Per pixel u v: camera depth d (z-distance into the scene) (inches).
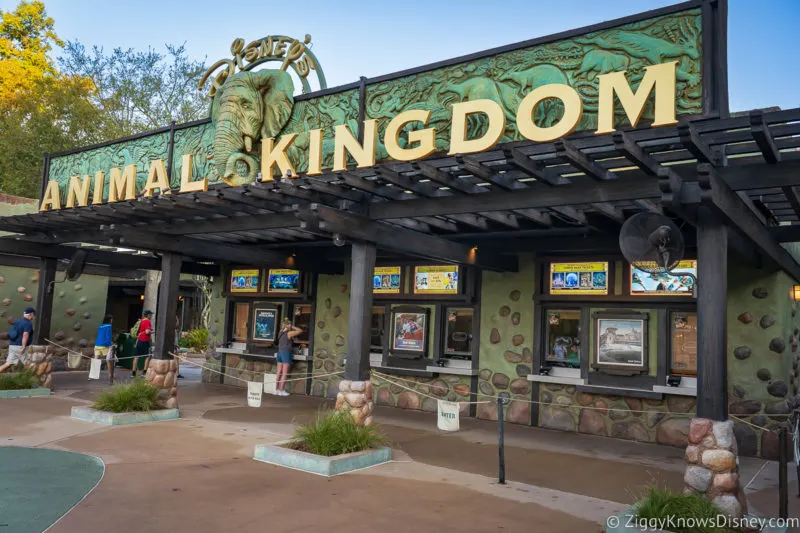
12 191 969.5
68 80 1040.8
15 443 277.6
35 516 180.7
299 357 478.6
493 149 236.8
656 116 206.7
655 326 339.9
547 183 232.2
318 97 345.1
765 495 236.5
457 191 256.4
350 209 290.8
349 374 284.7
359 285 287.4
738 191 213.2
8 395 411.8
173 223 362.9
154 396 351.6
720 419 197.0
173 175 415.8
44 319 450.9
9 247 426.3
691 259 329.4
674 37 225.0
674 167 223.3
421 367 414.6
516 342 384.2
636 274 344.5
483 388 392.8
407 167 257.1
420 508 202.2
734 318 328.8
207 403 420.5
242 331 537.3
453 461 272.8
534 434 345.4
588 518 197.3
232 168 365.7
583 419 354.3
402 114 264.4
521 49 262.7
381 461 263.0
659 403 333.4
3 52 1090.1
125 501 197.8
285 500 205.5
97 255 474.9
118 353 619.8
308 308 494.0
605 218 297.1
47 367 449.4
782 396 312.0
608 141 218.2
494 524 189.0
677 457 297.1
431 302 418.9
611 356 347.9
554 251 368.8
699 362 203.0
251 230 335.3
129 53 1063.6
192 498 203.9
